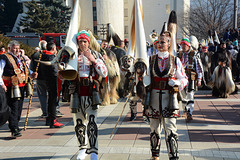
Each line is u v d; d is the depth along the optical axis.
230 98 9.34
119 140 5.02
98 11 51.38
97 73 4.03
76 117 4.07
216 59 9.74
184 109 6.46
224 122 6.21
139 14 3.82
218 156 4.13
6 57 5.36
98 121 6.48
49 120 6.21
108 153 4.34
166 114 3.71
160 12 56.97
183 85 3.72
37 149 4.66
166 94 3.74
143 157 4.15
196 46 6.88
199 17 31.28
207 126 5.88
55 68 5.94
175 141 3.71
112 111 7.55
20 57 5.77
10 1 61.97
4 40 15.95
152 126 3.91
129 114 7.15
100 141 4.99
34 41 27.25
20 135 5.41
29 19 48.56
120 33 52.75
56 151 4.54
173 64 3.75
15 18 62.41
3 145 4.93
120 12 52.56
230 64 9.48
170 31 4.21
